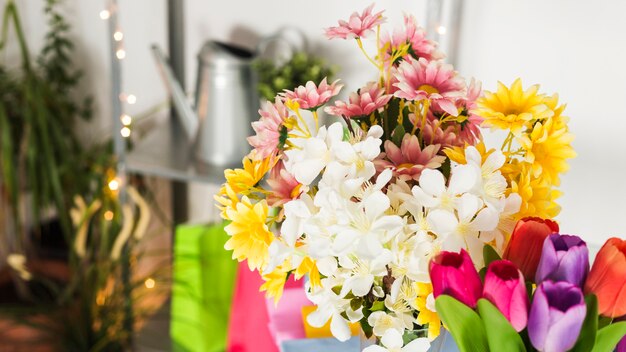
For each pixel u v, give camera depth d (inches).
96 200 80.8
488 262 31.0
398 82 34.4
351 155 32.1
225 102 66.8
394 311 32.6
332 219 31.0
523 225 30.6
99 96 89.8
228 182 33.8
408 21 35.3
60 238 96.9
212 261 63.7
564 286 28.1
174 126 80.9
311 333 44.3
